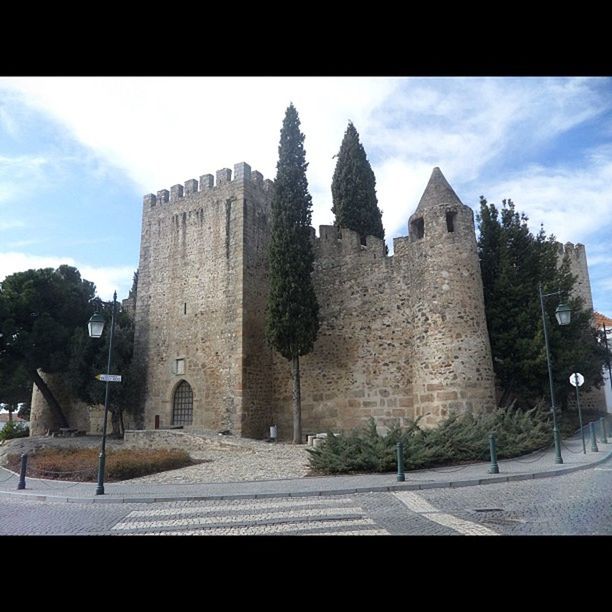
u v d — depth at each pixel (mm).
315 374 27391
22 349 29609
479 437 17859
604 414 32250
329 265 28250
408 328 25312
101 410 33344
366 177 32469
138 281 33000
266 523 9617
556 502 10555
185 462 19531
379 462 15898
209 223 30594
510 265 25500
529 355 23500
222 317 28672
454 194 24219
